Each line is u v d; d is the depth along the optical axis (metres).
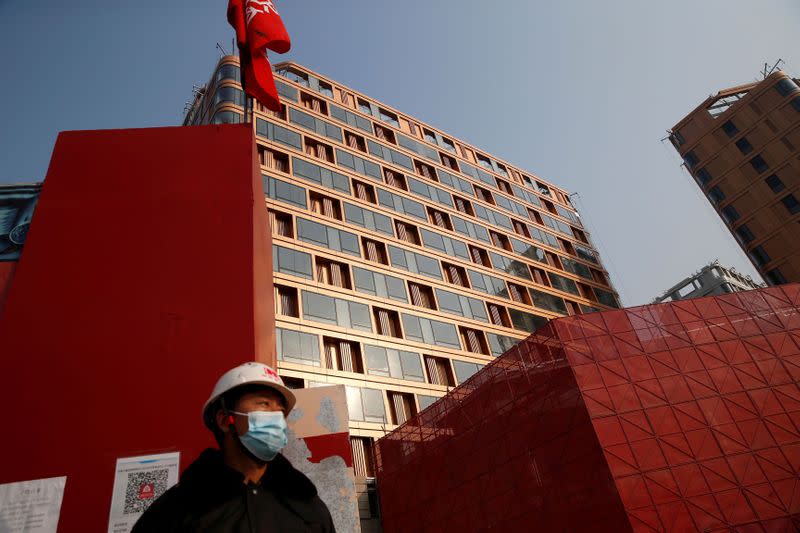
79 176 6.90
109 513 4.76
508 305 41.91
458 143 54.84
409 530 25.20
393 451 27.27
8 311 5.61
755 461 17.83
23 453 4.88
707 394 19.59
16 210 7.85
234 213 7.05
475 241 44.91
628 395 19.45
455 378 33.22
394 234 38.75
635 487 17.16
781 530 16.34
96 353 5.57
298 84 43.12
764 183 50.81
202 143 7.71
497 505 21.58
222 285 6.39
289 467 2.64
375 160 43.31
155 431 5.24
